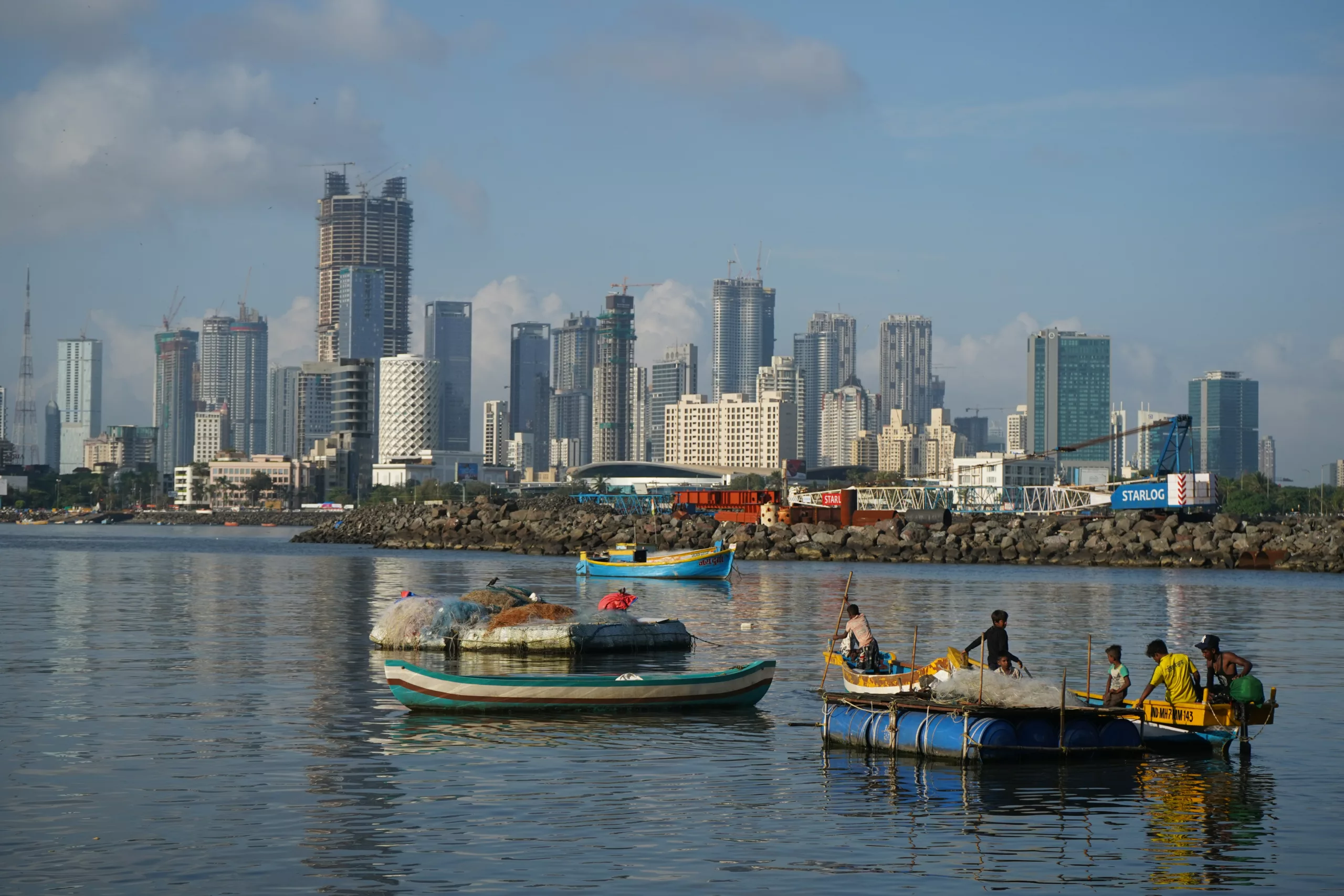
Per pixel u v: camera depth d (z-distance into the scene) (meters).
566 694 36.97
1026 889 20.81
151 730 33.81
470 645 51.69
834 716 32.78
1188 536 154.88
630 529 183.00
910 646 55.25
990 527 167.38
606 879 21.11
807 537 169.62
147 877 20.89
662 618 61.41
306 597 82.25
